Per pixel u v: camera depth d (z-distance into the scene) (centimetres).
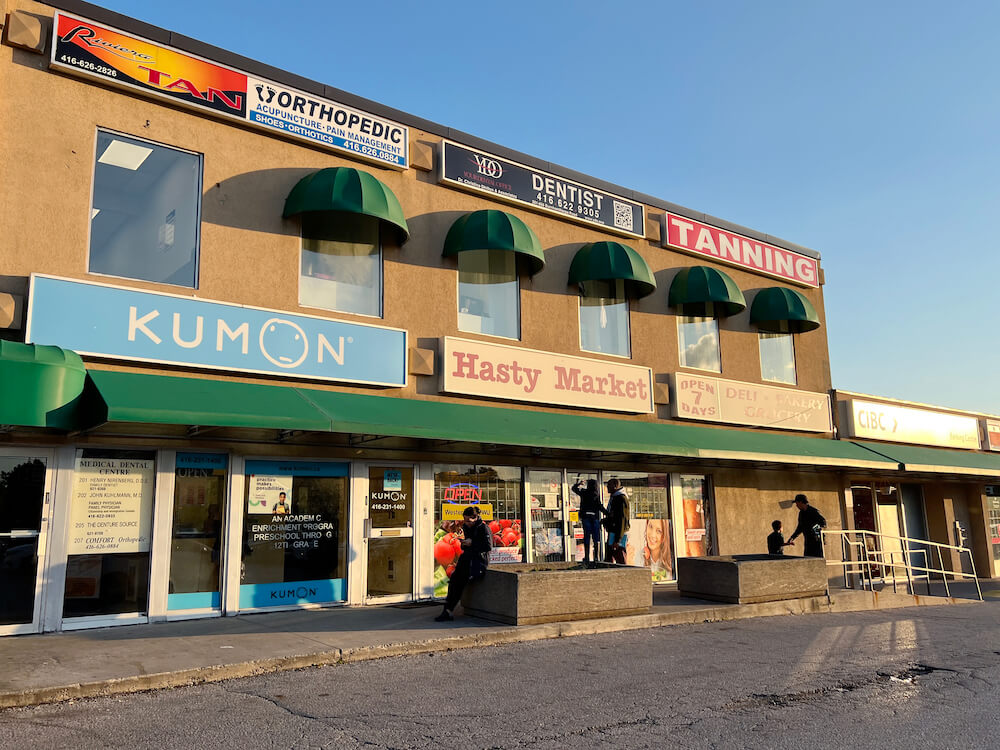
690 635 1014
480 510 1328
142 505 1009
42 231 958
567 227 1516
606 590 1060
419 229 1310
